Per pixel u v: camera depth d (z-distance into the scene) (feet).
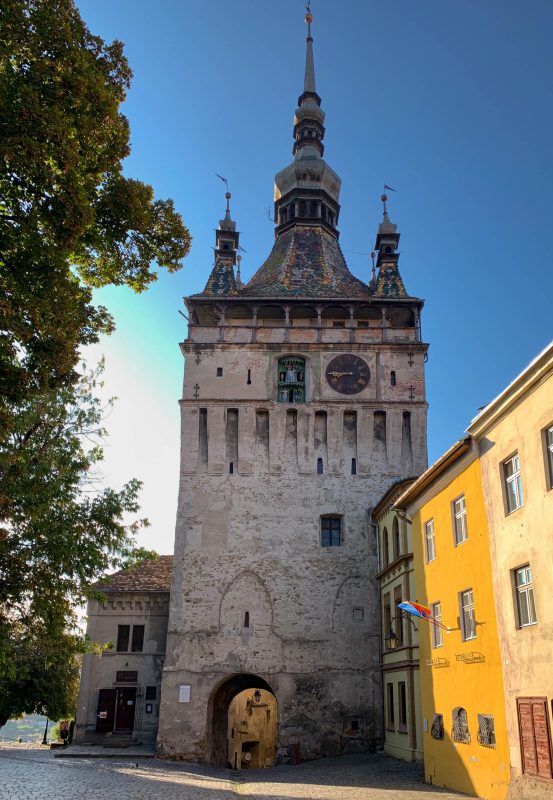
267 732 209.87
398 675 120.67
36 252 52.47
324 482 150.00
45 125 50.60
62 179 52.49
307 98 219.41
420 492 96.02
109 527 92.94
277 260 184.65
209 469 150.71
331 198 201.57
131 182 63.16
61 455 89.15
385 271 171.12
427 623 92.43
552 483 60.64
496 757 68.18
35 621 87.86
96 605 154.92
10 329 50.78
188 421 154.61
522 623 65.46
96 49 63.31
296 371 159.22
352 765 113.91
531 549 63.00
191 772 112.06
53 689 137.28
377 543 144.66
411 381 156.76
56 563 85.40
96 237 62.54
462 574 79.61
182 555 144.56
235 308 165.68
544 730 58.85
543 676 59.67
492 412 71.10
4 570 82.64
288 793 83.05
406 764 108.06
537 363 61.05
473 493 77.30
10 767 98.12
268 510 148.05
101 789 77.30
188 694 134.82
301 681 135.95
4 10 51.93
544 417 61.72
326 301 161.17
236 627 139.64
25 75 53.42
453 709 80.59
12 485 81.10
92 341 68.95
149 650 151.43
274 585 142.51
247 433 153.48
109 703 148.05
